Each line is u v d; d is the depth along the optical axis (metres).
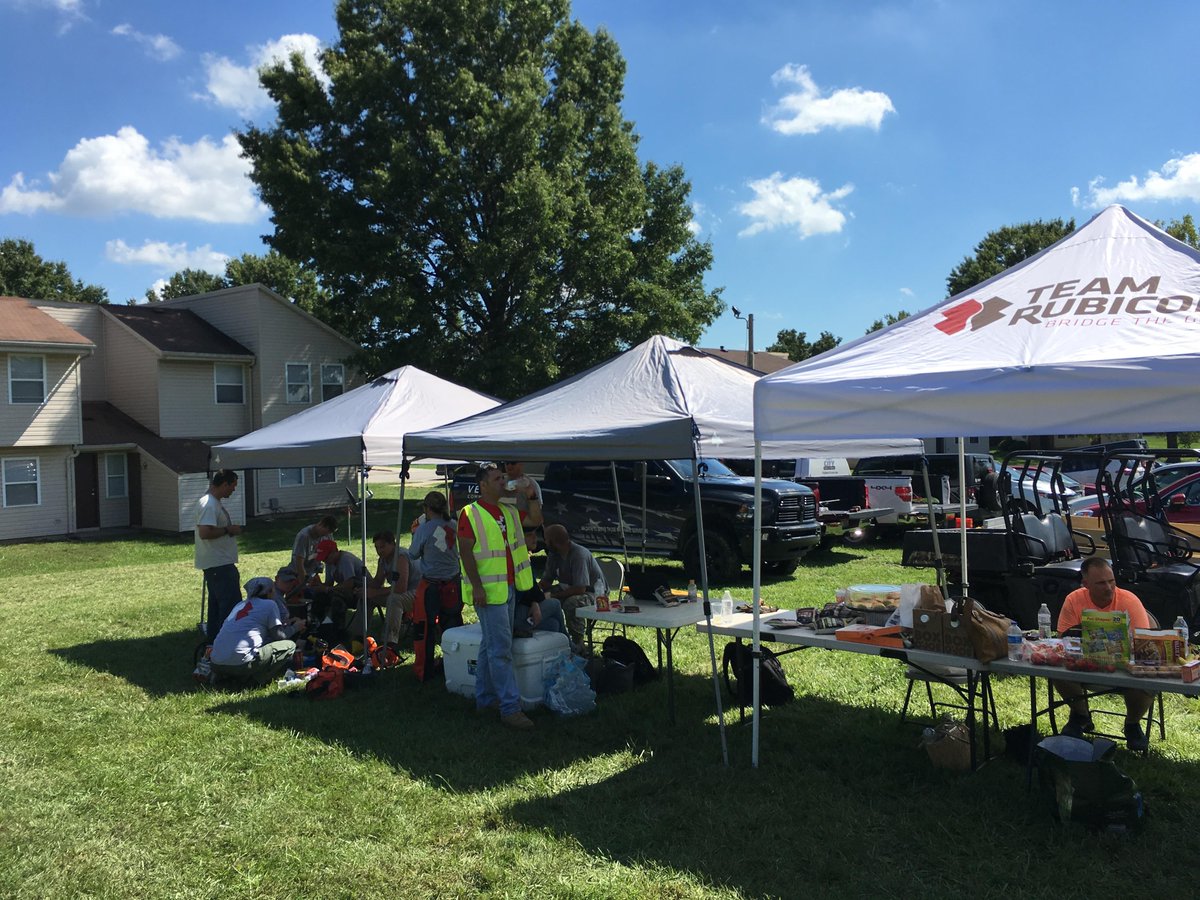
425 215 24.30
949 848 3.97
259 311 25.84
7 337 21.14
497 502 6.12
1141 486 8.13
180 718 6.25
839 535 14.15
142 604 11.54
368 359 24.75
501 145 23.36
